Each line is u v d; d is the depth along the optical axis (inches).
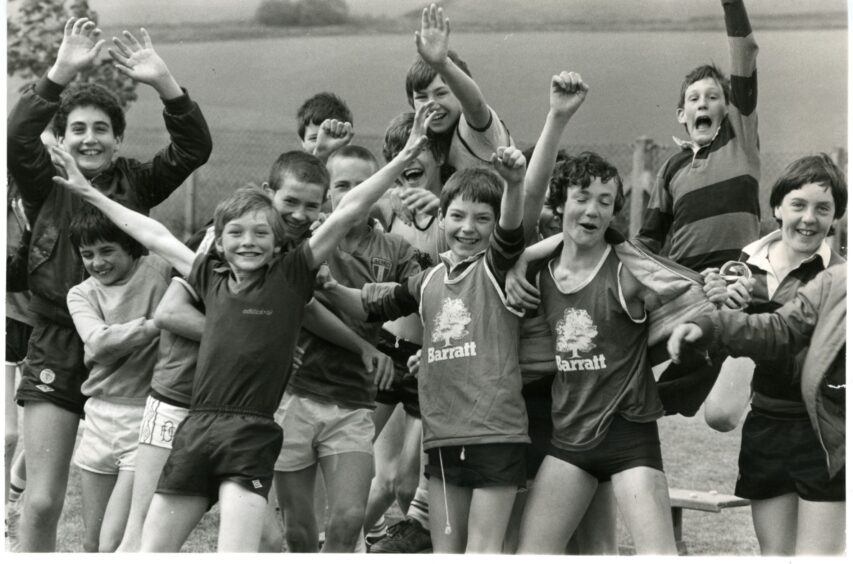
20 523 236.5
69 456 226.4
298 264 200.2
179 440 196.7
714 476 277.4
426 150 244.2
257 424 195.8
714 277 206.7
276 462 215.0
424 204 232.1
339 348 217.5
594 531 214.1
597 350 202.5
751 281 220.8
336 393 216.8
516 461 201.2
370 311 211.5
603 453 200.4
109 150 232.8
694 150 251.6
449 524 203.9
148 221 210.8
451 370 203.8
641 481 197.6
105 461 218.7
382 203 247.3
